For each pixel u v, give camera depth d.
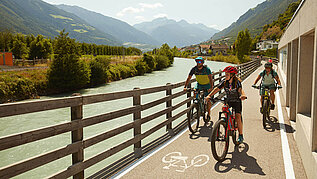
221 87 4.82
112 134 3.99
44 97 26.92
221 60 91.69
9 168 2.47
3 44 57.69
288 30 8.71
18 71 29.88
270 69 7.01
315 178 3.30
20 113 2.58
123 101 20.36
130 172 4.11
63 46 30.42
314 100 3.61
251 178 3.90
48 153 2.87
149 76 46.34
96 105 18.75
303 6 5.02
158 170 4.18
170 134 6.13
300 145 4.75
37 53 54.03
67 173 3.16
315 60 3.63
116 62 48.00
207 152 5.00
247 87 15.13
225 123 4.66
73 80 29.86
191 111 6.50
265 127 6.71
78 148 3.31
